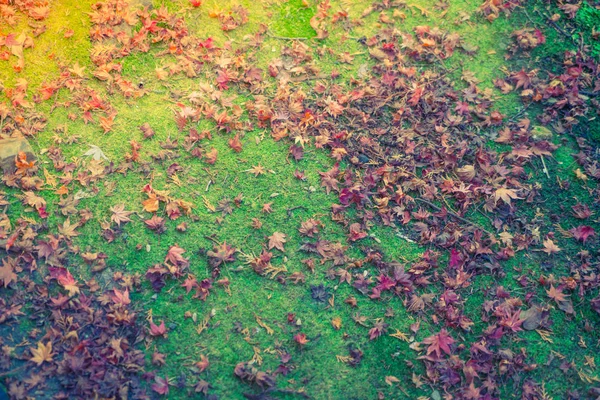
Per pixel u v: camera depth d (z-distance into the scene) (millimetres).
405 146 4395
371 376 3506
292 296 3736
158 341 3451
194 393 3318
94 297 3510
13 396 3098
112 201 3898
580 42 5129
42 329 3350
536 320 3756
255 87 4570
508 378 3545
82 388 3166
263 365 3459
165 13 4742
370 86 4695
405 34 5043
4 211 3707
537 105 4785
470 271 3920
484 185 4266
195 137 4254
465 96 4730
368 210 4105
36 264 3555
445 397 3428
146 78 4492
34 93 4215
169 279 3686
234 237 3914
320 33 4949
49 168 3947
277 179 4207
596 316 3834
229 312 3629
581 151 4566
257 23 4953
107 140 4148
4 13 4441
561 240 4129
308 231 3963
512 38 5148
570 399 3521
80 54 4457
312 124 4402
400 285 3812
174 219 3910
